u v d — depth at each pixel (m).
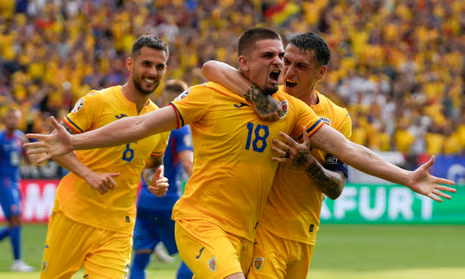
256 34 7.49
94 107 8.77
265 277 8.23
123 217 8.99
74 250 8.86
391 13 39.47
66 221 8.82
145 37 8.85
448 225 28.23
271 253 8.29
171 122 7.42
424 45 38.66
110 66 31.62
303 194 8.38
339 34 37.47
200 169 7.73
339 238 23.25
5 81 29.38
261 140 7.57
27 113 27.86
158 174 9.30
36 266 15.99
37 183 24.22
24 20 32.75
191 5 36.38
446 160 28.75
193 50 33.38
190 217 7.73
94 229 8.80
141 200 11.47
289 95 7.96
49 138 7.05
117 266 8.79
